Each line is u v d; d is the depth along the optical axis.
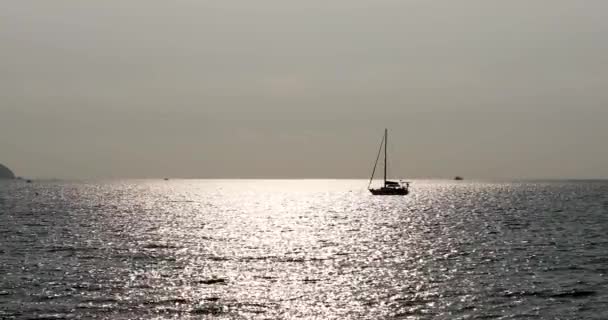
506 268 54.59
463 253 64.62
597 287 45.94
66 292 44.16
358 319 37.69
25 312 38.72
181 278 49.88
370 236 84.06
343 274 52.03
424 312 39.19
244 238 81.12
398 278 50.06
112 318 37.59
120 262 57.75
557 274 51.41
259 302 41.81
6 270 52.56
